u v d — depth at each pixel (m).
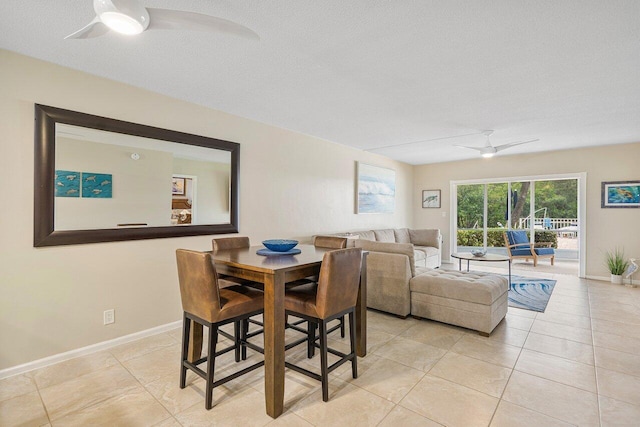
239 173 3.66
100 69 2.49
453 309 3.13
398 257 3.42
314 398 1.99
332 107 3.37
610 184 5.14
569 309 3.71
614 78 2.61
